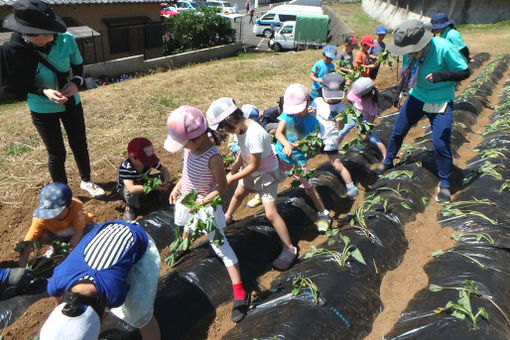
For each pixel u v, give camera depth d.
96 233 2.43
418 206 4.81
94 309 2.05
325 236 4.42
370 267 3.64
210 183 3.12
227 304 3.47
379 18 31.75
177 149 2.99
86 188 5.25
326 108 4.56
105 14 16.55
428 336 2.83
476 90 9.63
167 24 20.45
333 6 40.72
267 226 4.23
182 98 9.56
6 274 3.47
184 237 3.57
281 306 3.18
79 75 4.66
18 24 3.81
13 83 4.12
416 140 7.00
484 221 4.24
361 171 5.80
